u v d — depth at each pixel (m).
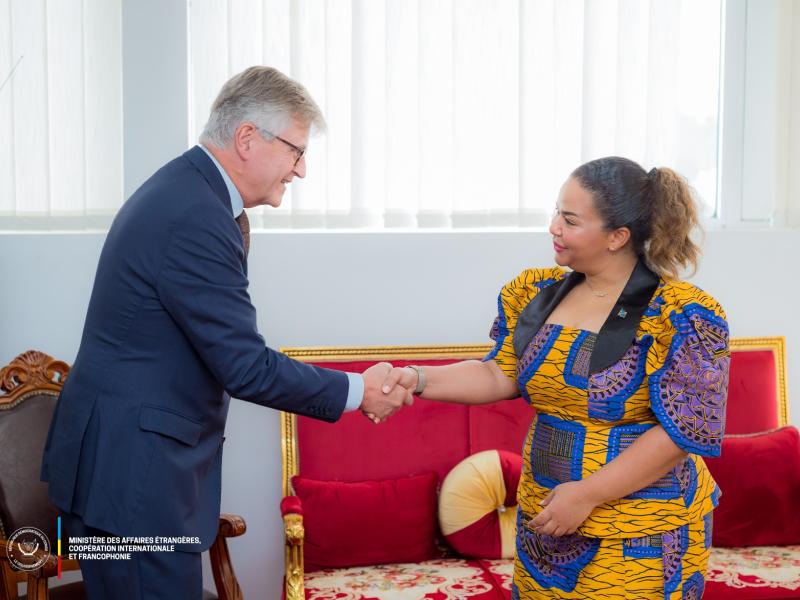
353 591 2.36
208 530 1.82
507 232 2.96
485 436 2.76
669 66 3.06
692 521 1.68
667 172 1.74
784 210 3.21
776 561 2.55
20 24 2.80
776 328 3.16
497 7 2.95
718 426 1.60
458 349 2.85
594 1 3.00
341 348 2.78
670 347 1.63
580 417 1.71
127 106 2.81
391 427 2.72
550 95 3.00
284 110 1.79
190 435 1.74
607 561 1.66
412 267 2.92
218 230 1.72
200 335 1.70
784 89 3.19
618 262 1.75
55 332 2.82
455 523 2.59
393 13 2.90
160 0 2.80
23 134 2.83
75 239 2.81
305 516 2.55
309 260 2.88
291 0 2.85
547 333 1.76
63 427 1.75
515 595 1.85
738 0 3.16
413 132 2.94
